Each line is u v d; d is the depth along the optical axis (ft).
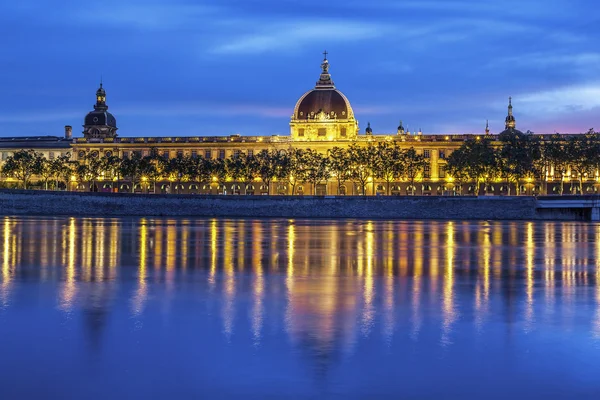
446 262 223.92
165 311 138.92
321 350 112.06
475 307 145.89
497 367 104.99
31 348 111.96
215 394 93.40
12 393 93.45
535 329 126.82
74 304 144.97
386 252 253.85
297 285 172.24
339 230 375.66
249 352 110.73
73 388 95.20
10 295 154.51
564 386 97.60
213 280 179.32
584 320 134.31
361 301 151.23
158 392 93.91
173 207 548.72
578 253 255.91
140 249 253.44
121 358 107.24
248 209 555.69
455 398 93.25
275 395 93.20
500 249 269.23
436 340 118.73
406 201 555.28
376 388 96.07
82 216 509.76
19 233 319.27
